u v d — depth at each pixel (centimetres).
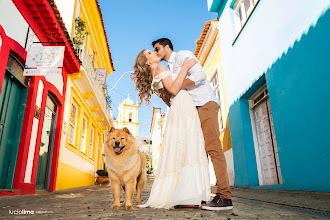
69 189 830
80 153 1084
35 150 604
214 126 255
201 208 247
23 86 570
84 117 1205
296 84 494
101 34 1383
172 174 246
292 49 509
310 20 454
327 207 242
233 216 196
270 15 602
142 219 185
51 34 659
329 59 405
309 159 452
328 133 405
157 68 273
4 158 500
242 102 787
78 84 1027
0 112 484
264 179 702
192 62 262
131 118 5206
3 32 452
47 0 581
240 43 789
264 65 628
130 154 284
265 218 187
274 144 645
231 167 880
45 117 723
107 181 1489
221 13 973
